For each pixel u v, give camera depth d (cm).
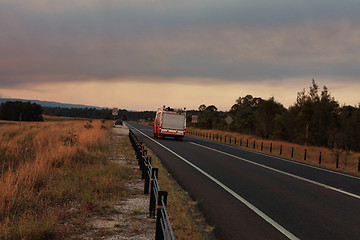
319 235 506
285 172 1266
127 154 1588
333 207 698
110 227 518
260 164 1502
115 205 657
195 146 2441
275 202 729
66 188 732
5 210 545
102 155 1448
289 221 580
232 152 2108
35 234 445
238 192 828
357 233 520
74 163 1101
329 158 2156
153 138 3152
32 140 1675
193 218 592
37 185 755
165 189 805
